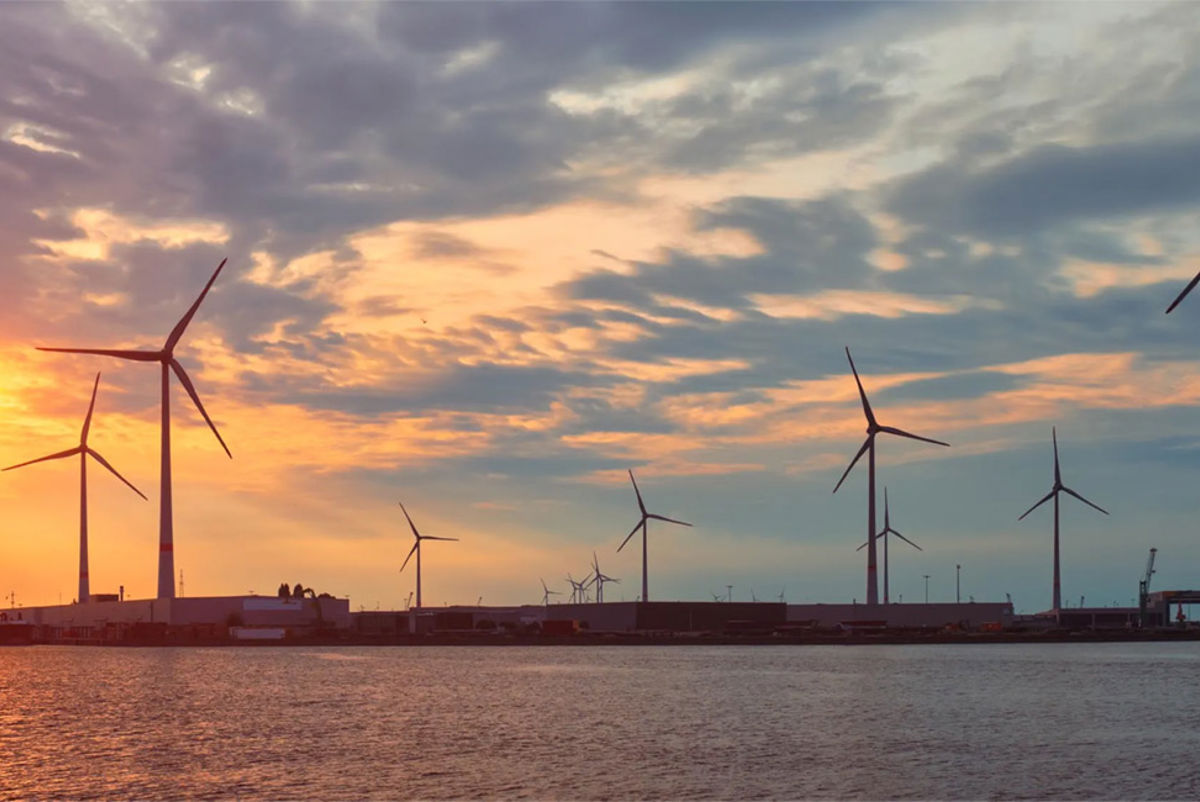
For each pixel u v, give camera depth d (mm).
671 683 174875
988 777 88062
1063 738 109062
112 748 103438
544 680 180875
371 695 154375
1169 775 89000
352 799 80375
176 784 85938
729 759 96188
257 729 116188
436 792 82500
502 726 118125
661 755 98312
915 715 128500
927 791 82875
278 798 80812
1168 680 179875
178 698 150250
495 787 84188
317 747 103438
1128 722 121750
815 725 118688
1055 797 81000
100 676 191875
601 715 128375
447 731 114188
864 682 176125
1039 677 186625
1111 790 83312
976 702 143375
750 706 138375
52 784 86250
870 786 84625
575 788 83812
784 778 87562
